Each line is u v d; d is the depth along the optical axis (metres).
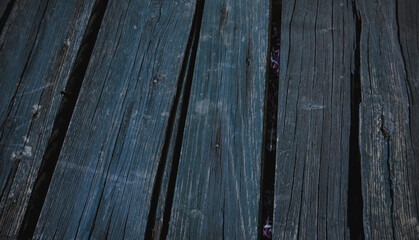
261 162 0.95
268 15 1.03
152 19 1.03
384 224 0.94
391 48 1.02
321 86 1.00
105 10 1.04
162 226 0.93
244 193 0.94
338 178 0.95
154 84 0.99
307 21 1.03
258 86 0.99
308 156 0.96
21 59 1.01
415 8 1.05
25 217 0.94
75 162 0.96
